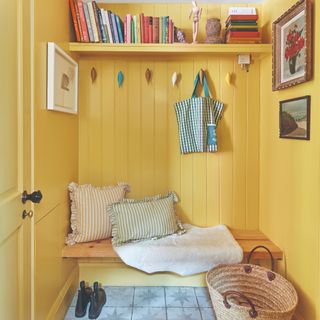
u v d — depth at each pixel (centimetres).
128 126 265
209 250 220
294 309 169
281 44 214
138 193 267
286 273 213
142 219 233
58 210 212
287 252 212
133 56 262
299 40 187
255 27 241
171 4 261
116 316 218
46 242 187
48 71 186
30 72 161
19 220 146
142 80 263
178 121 261
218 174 266
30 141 161
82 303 222
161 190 266
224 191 267
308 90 182
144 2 259
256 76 264
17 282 145
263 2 256
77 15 236
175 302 236
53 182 200
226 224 267
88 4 236
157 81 263
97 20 237
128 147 266
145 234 231
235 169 266
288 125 206
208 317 218
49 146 192
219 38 244
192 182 266
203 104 254
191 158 266
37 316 171
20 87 148
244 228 266
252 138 266
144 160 266
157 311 224
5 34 132
